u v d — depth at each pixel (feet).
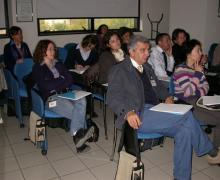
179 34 12.43
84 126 9.11
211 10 17.80
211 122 7.83
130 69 7.27
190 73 8.34
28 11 15.75
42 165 8.43
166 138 10.14
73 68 13.44
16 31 13.71
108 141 10.03
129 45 7.45
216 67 14.90
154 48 11.50
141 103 7.20
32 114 8.93
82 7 17.39
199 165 8.27
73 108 8.86
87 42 13.32
